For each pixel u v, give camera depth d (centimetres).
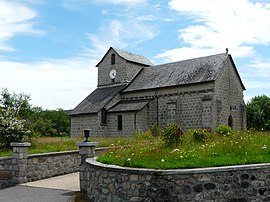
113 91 4141
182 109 3475
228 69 3484
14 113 2002
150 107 3722
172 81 3591
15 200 1014
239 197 806
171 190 775
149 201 791
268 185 834
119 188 842
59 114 7931
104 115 3909
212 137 1455
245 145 1052
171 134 1308
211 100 3206
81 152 1145
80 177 1136
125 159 924
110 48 4431
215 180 793
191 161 871
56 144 1998
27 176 1355
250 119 5756
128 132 3641
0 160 1312
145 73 4125
